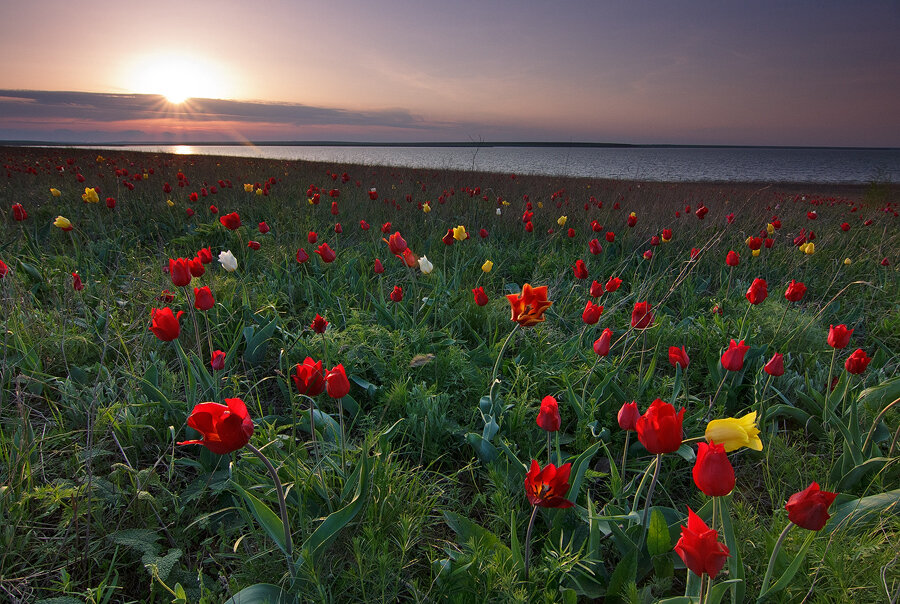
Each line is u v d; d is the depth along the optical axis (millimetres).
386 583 1939
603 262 6742
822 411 3320
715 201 13516
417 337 3789
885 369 4012
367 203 9789
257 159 28672
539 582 1991
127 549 2180
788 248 8016
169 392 3123
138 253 6406
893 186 27547
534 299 2564
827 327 5109
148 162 21625
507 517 2277
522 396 3086
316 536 1872
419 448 2986
